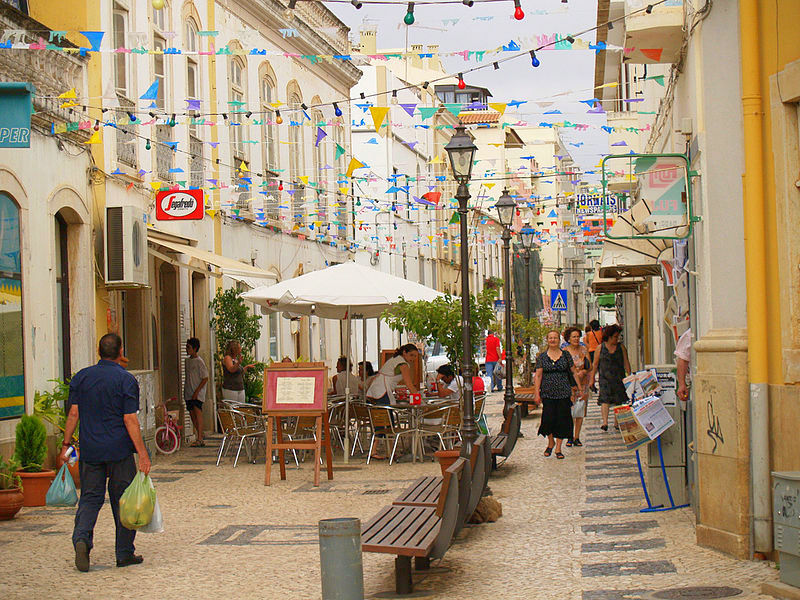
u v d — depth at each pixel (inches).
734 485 348.5
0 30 527.2
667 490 448.5
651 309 893.2
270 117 1035.3
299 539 411.2
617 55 924.6
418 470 616.1
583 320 3316.9
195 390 780.0
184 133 829.2
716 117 369.7
